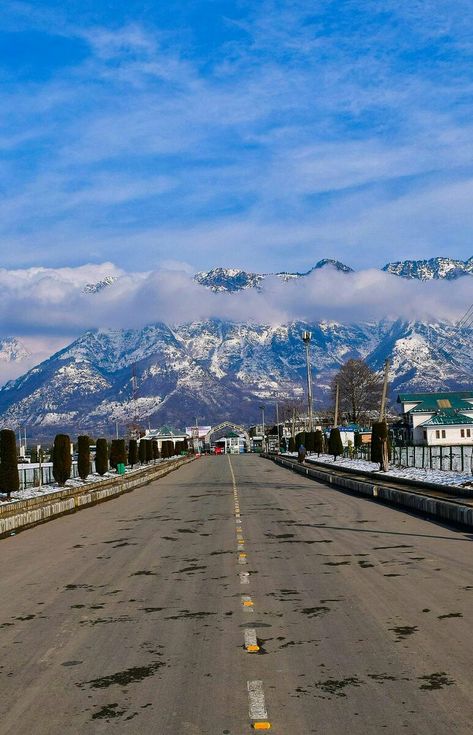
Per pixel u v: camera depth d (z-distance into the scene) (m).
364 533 18.72
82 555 16.31
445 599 10.34
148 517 25.64
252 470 69.81
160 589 11.79
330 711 6.02
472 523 19.06
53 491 37.75
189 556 15.52
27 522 23.77
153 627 9.19
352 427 109.81
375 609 9.83
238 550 16.19
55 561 15.49
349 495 34.38
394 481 37.19
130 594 11.44
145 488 45.50
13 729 5.80
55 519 26.41
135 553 16.31
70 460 42.69
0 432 32.12
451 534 18.19
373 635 8.45
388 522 21.41
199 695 6.51
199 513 26.38
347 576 12.45
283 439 148.50
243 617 9.59
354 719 5.82
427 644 7.98
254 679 6.92
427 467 45.25
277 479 52.12
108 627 9.27
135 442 73.69
